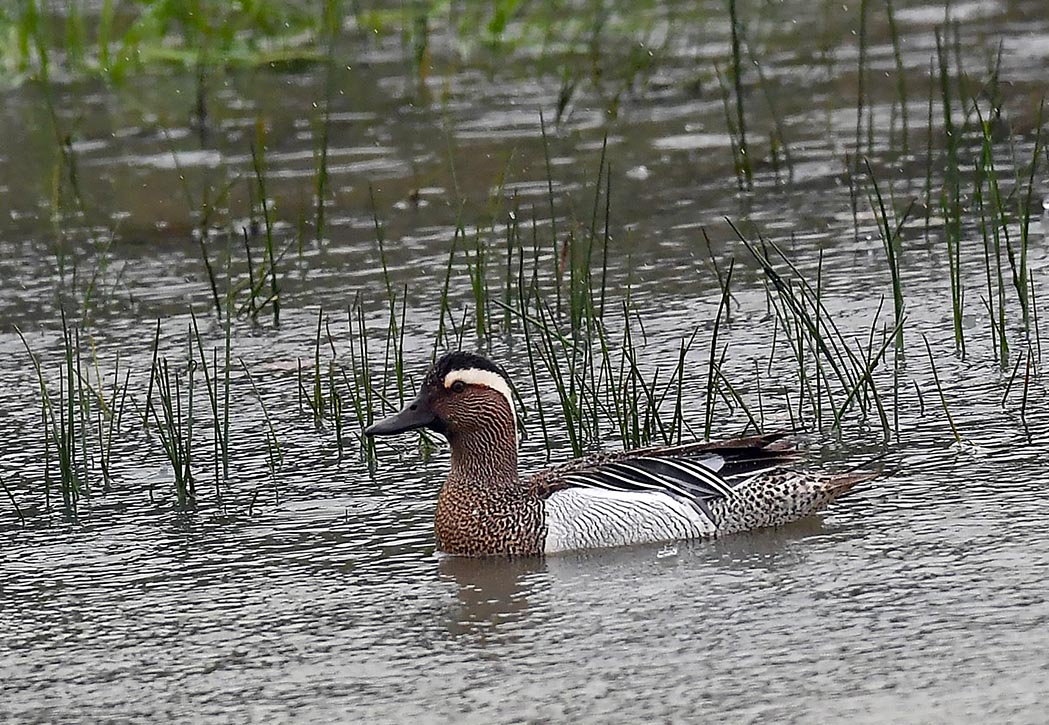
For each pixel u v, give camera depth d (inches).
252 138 922.1
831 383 584.4
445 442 559.2
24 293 738.8
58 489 534.6
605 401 580.7
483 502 473.7
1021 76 947.3
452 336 663.1
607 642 410.0
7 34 1071.0
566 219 786.2
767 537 472.7
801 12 1118.4
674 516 473.7
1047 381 570.3
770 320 654.5
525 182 838.5
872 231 753.6
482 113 943.7
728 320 652.1
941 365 594.6
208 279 746.2
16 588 461.1
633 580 448.5
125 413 599.8
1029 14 1075.3
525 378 611.5
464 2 1125.7
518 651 407.5
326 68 1035.3
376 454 551.5
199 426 585.6
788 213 783.7
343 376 628.1
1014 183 791.1
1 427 591.5
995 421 539.2
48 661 416.5
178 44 1079.0
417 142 902.4
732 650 400.2
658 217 786.2
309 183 852.6
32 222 825.5
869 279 695.1
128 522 504.7
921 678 378.3
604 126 916.6
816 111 924.6
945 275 693.9
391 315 634.8
